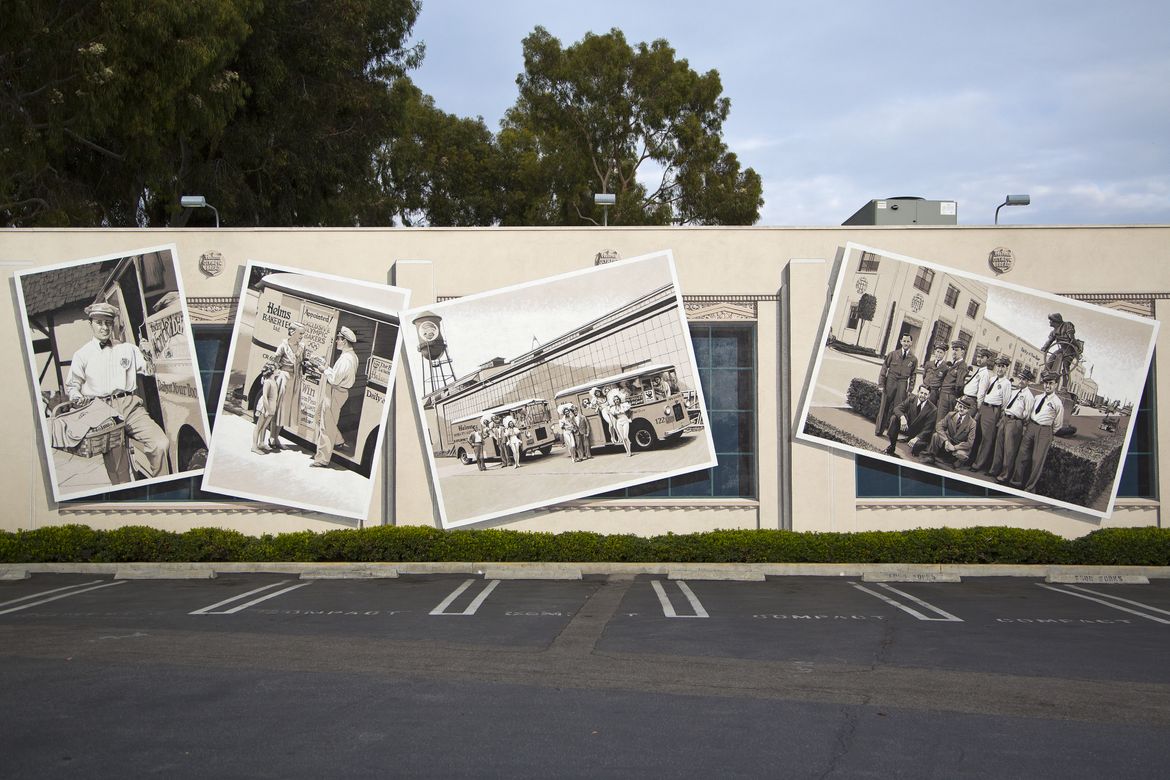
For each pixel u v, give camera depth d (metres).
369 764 7.05
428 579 16.50
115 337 19.00
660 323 18.44
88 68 25.09
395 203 51.28
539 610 13.45
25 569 17.12
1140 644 11.28
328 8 33.78
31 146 26.73
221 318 19.09
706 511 18.61
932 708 8.56
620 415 18.39
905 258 18.38
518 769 6.97
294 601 14.23
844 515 18.38
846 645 11.16
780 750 7.41
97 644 11.12
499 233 18.91
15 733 7.76
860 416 18.33
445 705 8.56
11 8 24.23
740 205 50.09
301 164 34.34
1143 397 18.67
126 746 7.44
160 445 18.88
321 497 18.67
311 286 18.88
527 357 18.55
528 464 18.47
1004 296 18.36
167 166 30.91
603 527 18.58
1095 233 18.53
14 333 19.22
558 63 49.56
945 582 16.28
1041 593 15.08
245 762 7.09
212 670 9.84
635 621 12.62
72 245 19.17
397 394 18.77
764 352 18.66
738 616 13.01
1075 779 6.86
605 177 50.53
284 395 18.77
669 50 49.97
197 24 26.75
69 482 18.92
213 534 18.00
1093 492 18.23
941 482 18.56
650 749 7.41
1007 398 18.33
